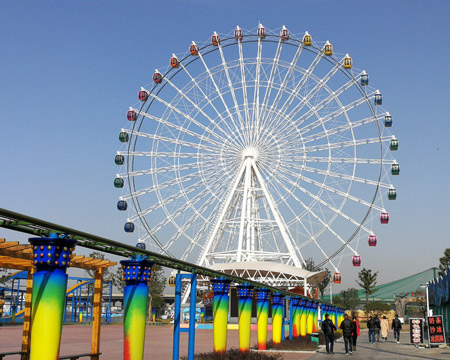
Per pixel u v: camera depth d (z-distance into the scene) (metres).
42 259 12.05
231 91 63.28
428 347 37.25
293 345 33.12
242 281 25.52
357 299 148.88
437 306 47.19
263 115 62.91
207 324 62.91
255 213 63.47
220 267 62.66
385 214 58.75
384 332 46.41
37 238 12.05
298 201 60.75
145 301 16.11
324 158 60.78
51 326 11.98
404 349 35.69
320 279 72.94
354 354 30.75
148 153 62.91
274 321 33.34
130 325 15.80
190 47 63.78
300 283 66.69
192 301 20.80
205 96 63.28
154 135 63.22
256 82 63.19
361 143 60.34
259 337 30.19
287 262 60.56
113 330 57.41
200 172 62.66
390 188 59.28
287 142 62.06
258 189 62.00
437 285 45.59
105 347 32.38
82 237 13.18
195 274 20.92
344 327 30.95
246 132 62.78
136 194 61.94
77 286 82.50
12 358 24.30
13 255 16.88
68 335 45.50
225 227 62.94
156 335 49.75
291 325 37.47
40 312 11.95
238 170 62.00
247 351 25.16
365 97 60.56
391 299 150.38
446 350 34.62
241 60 63.44
